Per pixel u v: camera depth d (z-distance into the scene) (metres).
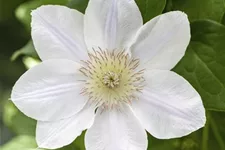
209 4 0.55
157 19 0.52
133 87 0.54
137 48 0.53
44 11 0.52
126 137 0.53
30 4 0.69
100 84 0.55
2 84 0.87
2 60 0.86
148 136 0.61
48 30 0.53
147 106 0.53
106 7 0.52
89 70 0.54
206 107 0.53
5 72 0.86
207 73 0.53
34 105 0.53
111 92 0.55
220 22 0.55
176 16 0.51
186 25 0.51
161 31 0.52
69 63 0.53
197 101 0.51
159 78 0.53
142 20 0.53
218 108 0.53
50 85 0.53
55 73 0.53
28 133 0.65
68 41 0.53
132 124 0.53
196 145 0.62
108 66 0.54
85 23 0.53
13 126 0.66
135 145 0.53
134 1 0.52
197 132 0.62
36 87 0.53
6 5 0.82
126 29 0.53
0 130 0.86
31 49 0.60
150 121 0.53
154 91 0.53
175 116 0.52
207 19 0.54
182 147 0.62
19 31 0.85
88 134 0.53
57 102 0.53
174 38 0.52
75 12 0.53
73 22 0.53
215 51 0.53
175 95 0.52
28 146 0.65
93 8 0.52
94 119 0.54
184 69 0.54
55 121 0.53
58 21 0.53
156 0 0.54
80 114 0.54
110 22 0.53
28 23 0.69
